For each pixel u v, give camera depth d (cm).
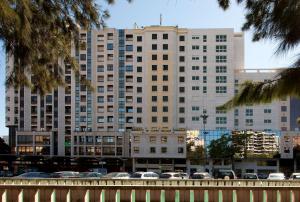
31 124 13488
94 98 13388
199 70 13312
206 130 12794
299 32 659
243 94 715
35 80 1210
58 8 1178
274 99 696
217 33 13312
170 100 13212
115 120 13288
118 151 12862
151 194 4562
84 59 13450
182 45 13412
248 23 715
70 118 13388
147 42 13338
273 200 4591
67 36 1246
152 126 13212
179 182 4734
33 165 12431
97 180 4712
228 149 11231
